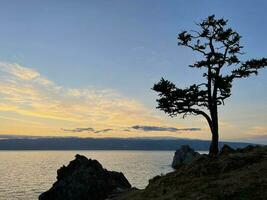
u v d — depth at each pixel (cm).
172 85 3594
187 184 2806
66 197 5997
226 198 2286
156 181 3378
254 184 2361
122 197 3703
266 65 3531
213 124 3584
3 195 12800
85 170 6309
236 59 3578
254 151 3172
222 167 2894
